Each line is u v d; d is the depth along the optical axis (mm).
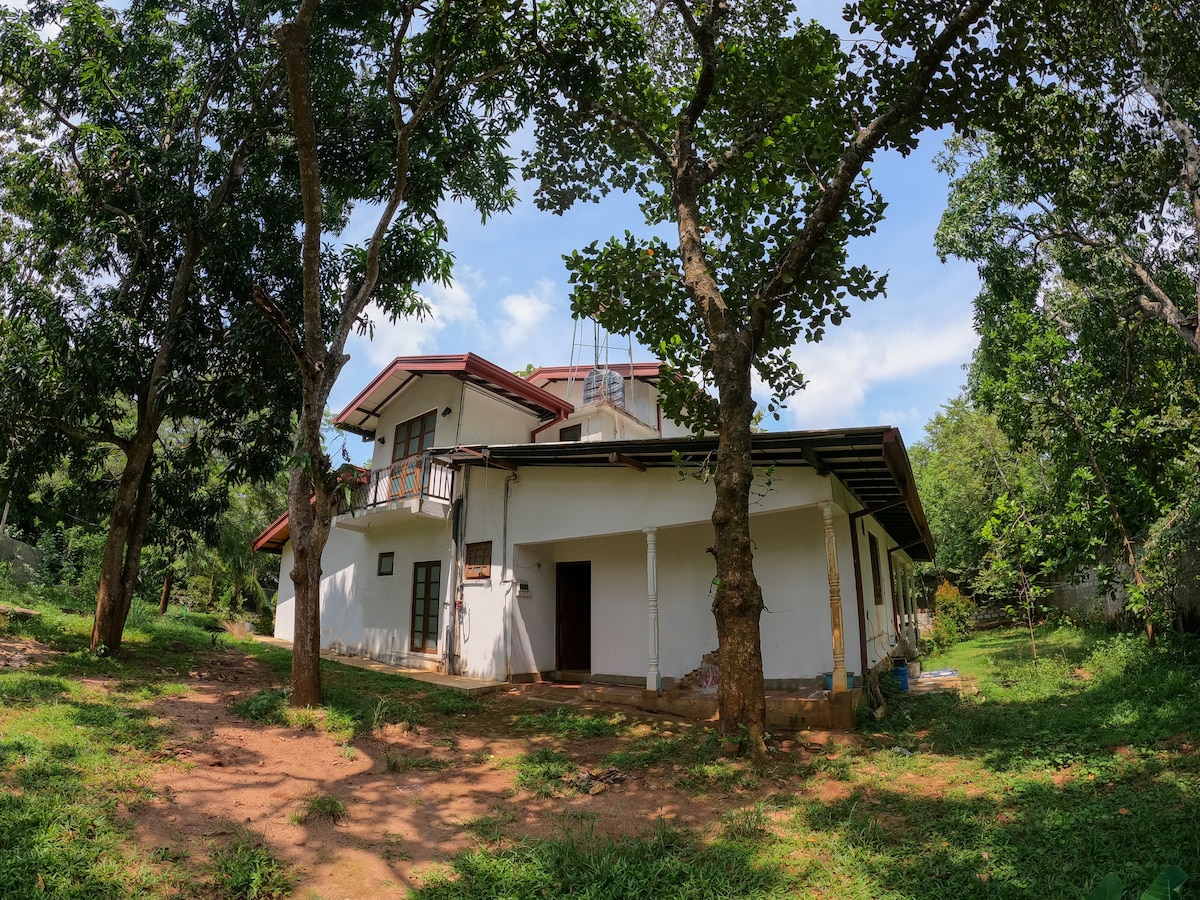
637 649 11578
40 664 8711
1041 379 12188
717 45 9672
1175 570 10359
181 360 10023
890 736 7844
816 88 8672
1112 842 4270
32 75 9414
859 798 5684
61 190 9672
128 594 10328
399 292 10438
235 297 10742
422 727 8211
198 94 10484
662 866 4410
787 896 4051
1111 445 11352
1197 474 9906
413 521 15297
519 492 12766
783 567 10273
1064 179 9438
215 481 17531
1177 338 14297
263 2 9953
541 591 13023
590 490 11516
